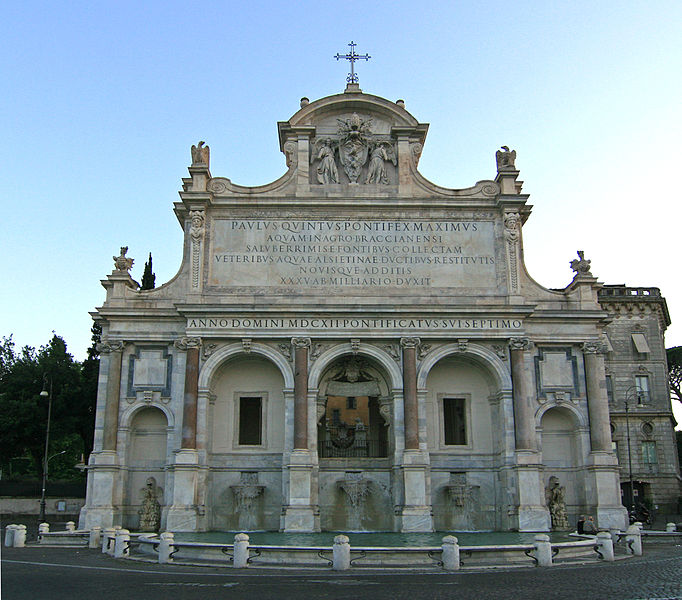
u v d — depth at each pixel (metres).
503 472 39.19
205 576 21.78
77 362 68.62
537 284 42.44
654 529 47.84
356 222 42.25
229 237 41.66
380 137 43.81
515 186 43.56
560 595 17.39
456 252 42.06
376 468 40.31
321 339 39.56
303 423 38.03
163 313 40.19
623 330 68.00
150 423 40.31
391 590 18.56
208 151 42.69
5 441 62.34
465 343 39.97
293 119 43.41
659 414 65.88
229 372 41.12
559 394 40.72
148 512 38.53
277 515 39.16
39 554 29.11
